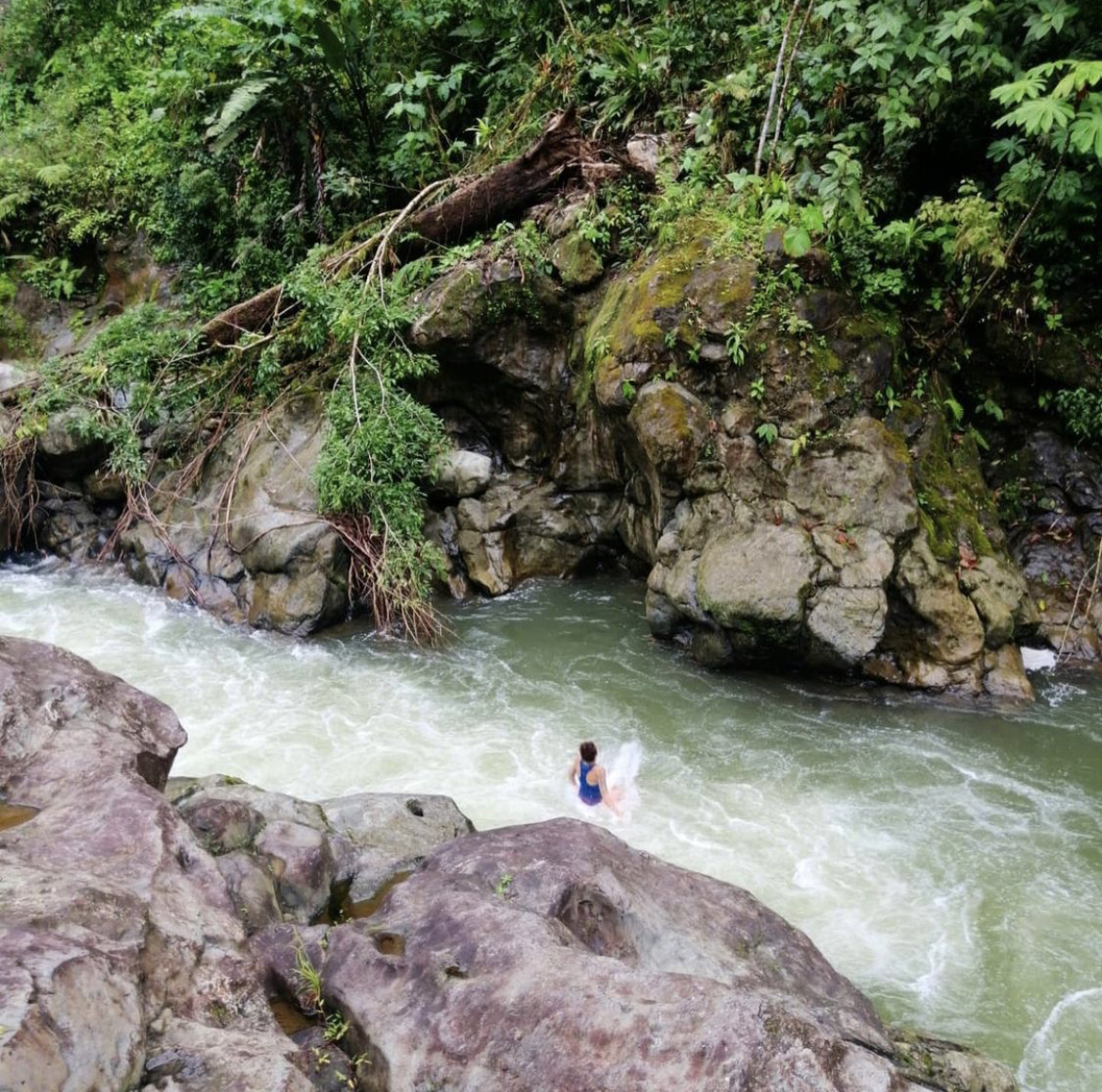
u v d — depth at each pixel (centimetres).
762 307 880
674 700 831
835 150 905
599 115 1166
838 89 955
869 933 566
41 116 1739
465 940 376
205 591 1025
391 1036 343
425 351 1072
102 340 1223
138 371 1155
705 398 896
